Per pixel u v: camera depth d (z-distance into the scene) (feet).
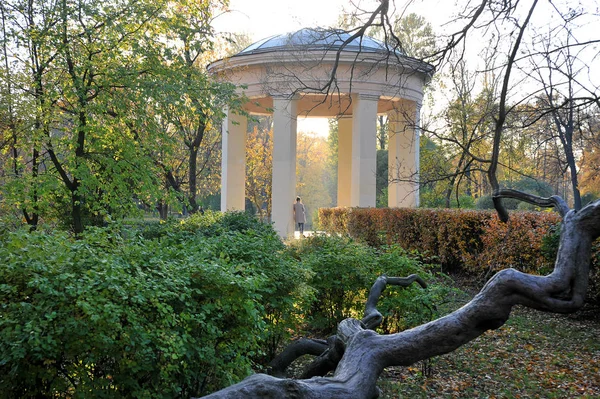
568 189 100.37
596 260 34.12
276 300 22.53
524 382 23.34
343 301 28.58
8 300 12.93
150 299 13.64
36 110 43.50
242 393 9.20
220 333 15.76
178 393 15.10
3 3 42.68
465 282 46.70
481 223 45.96
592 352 27.58
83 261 13.71
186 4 50.85
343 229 77.36
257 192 121.08
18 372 12.64
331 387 9.95
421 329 10.84
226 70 72.33
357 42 68.44
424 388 22.66
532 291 10.39
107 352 13.23
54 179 43.80
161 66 46.09
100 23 44.01
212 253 19.60
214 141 95.86
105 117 44.86
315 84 67.77
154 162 50.24
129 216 45.75
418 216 55.42
